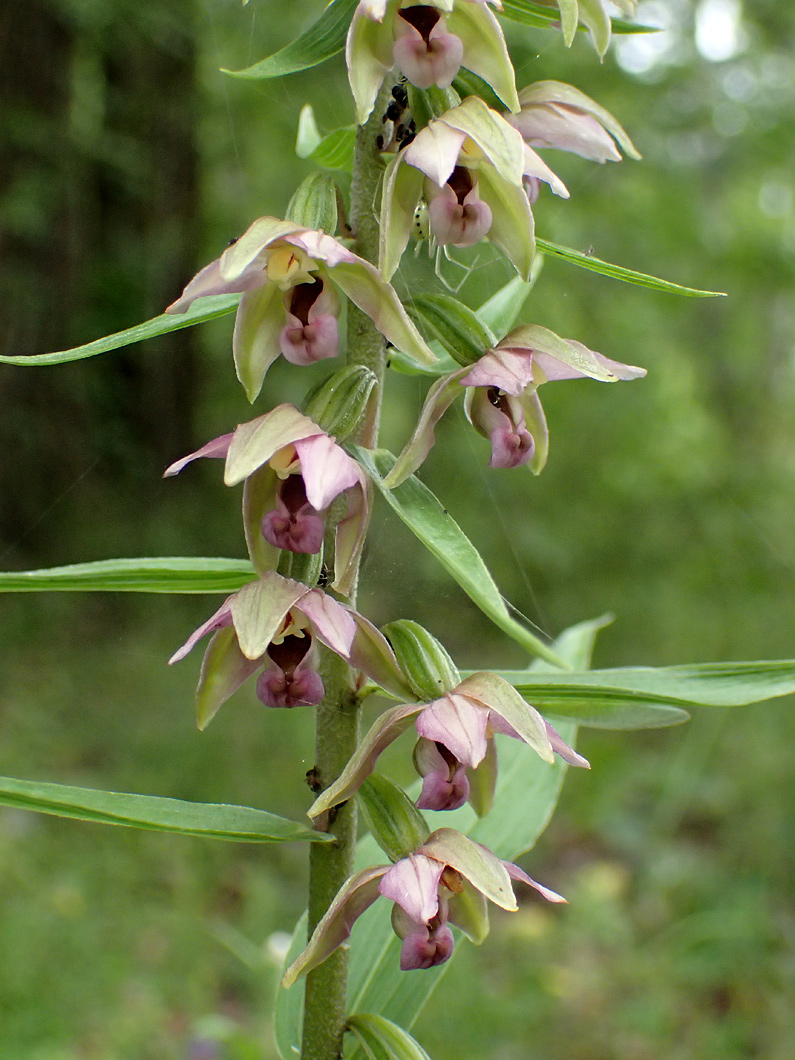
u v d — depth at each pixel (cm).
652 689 20
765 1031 41
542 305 94
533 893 52
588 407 101
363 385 19
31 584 20
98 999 39
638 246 105
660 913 49
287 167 99
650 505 100
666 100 108
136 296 86
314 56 20
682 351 116
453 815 22
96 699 66
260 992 36
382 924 22
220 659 20
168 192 90
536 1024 41
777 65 112
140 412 85
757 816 56
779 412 121
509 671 20
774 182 117
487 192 20
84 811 19
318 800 19
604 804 60
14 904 43
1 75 78
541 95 21
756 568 96
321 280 20
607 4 20
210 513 85
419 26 19
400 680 19
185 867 48
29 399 80
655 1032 41
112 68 88
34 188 78
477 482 90
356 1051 20
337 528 19
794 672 20
